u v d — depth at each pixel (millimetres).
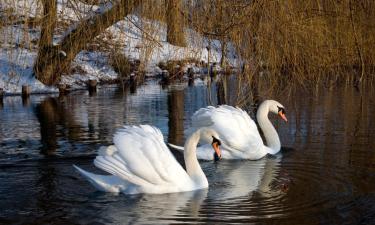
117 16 12000
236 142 11438
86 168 10422
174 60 12484
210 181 9789
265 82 12859
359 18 14328
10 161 10898
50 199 8547
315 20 12898
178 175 9047
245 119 11812
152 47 11820
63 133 13984
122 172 8742
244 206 8227
